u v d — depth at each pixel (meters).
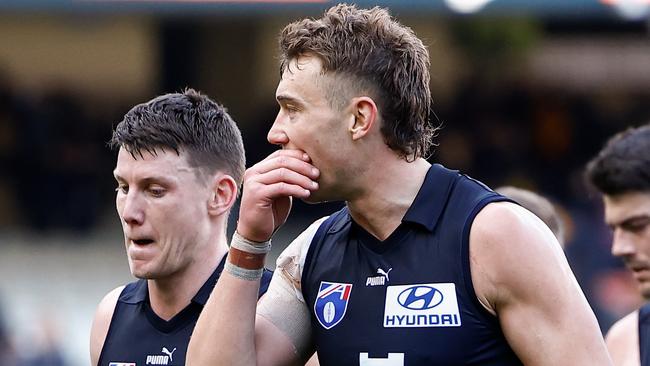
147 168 11.90
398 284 10.30
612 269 31.47
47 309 36.19
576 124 49.12
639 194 13.43
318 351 10.77
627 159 13.40
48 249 44.88
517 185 45.81
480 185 10.50
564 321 9.83
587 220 35.44
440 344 10.02
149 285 12.45
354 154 10.34
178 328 12.23
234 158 12.53
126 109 50.22
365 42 10.32
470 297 10.05
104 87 50.84
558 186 47.22
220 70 49.06
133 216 11.92
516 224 10.00
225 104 48.97
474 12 36.38
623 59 50.78
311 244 11.09
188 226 12.06
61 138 49.16
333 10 10.58
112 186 48.97
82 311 36.66
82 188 48.03
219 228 12.45
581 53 50.41
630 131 13.85
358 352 10.35
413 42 10.59
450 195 10.44
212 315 10.80
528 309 9.88
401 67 10.42
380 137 10.41
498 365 10.08
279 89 10.48
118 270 41.72
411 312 10.16
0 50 50.91
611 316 29.64
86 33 50.84
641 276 13.75
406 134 10.48
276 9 35.69
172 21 49.03
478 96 48.22
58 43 51.09
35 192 47.84
